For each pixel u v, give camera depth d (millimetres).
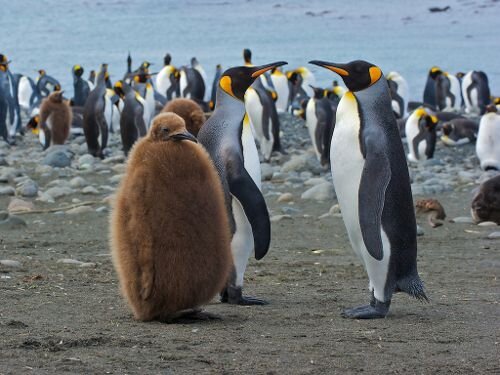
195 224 6266
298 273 9297
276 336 6129
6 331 6035
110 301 7277
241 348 5730
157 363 5305
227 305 7410
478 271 9484
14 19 105500
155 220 6199
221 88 7723
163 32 88875
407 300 7754
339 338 6102
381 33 84812
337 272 9383
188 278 6289
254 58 62719
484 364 5453
